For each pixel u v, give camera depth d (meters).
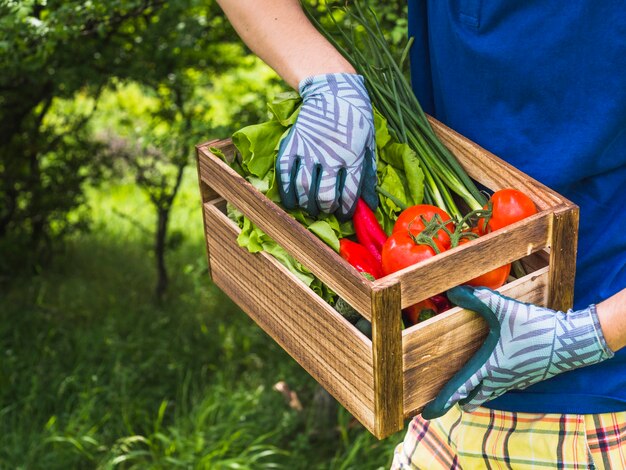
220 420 3.32
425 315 1.32
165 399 3.56
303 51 1.50
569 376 1.48
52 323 4.07
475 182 1.54
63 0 2.87
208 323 4.08
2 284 4.39
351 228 1.46
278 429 3.26
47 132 4.21
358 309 1.21
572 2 1.35
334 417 3.27
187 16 3.63
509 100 1.46
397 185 1.50
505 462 1.55
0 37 2.77
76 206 4.35
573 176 1.44
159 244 4.20
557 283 1.37
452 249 1.23
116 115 4.70
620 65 1.35
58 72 3.58
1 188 4.20
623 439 1.49
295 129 1.40
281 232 1.34
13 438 3.23
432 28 1.55
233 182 1.45
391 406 1.26
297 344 1.42
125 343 3.82
